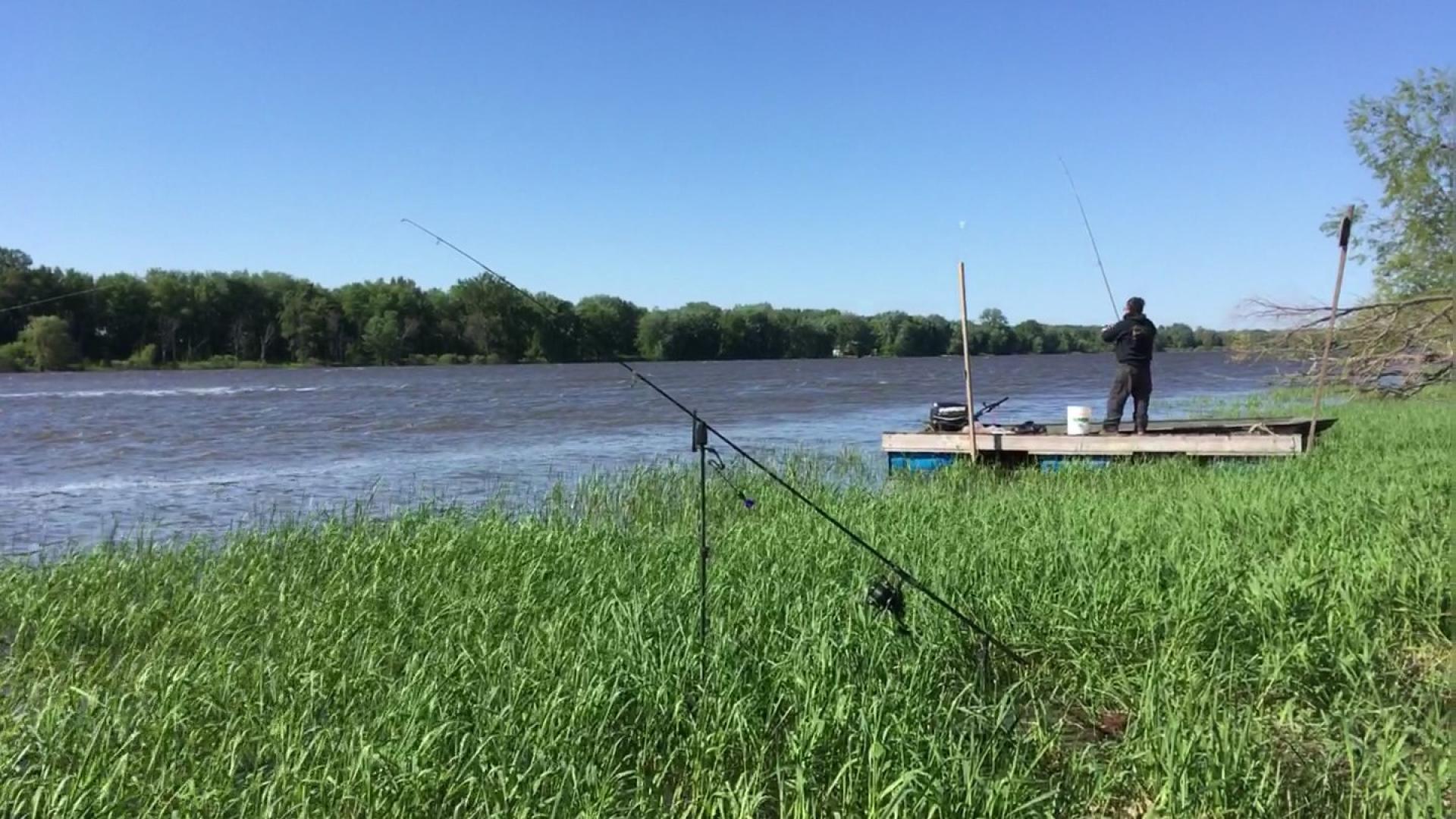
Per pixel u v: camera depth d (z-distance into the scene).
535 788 4.42
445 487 17.02
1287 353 21.95
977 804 4.25
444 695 5.37
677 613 6.59
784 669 5.60
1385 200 21.98
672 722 5.17
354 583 8.42
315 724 5.23
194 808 4.32
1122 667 5.70
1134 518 9.25
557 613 6.86
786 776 4.70
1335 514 8.79
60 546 12.01
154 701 5.62
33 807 4.31
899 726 4.74
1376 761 4.51
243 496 16.08
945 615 6.29
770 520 10.89
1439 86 20.56
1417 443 15.30
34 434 26.73
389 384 60.91
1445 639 5.81
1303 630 5.91
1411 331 20.28
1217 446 13.93
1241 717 4.96
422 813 4.42
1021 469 14.74
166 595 8.59
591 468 19.41
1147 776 4.51
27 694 6.18
